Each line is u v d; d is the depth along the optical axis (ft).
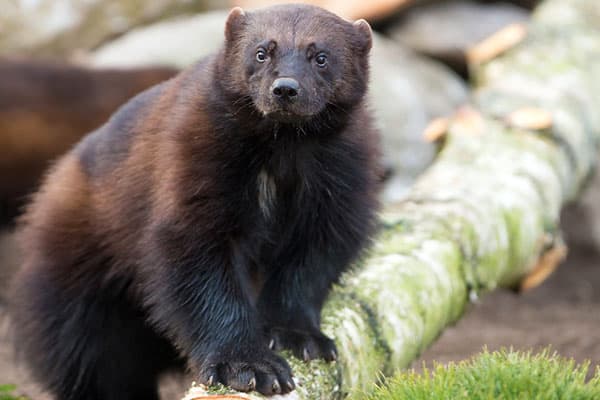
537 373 22.09
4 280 50.31
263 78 27.20
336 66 28.25
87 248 31.42
